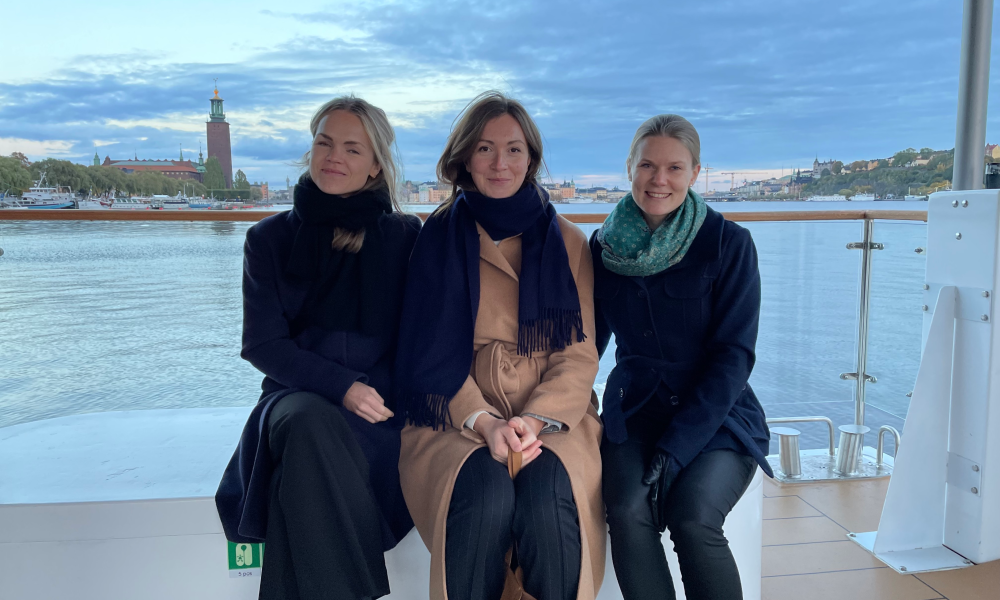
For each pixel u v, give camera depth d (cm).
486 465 112
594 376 133
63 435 162
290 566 109
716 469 117
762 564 170
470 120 135
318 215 132
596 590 119
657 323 135
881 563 170
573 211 211
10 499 124
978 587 158
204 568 126
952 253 170
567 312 132
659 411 136
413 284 135
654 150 125
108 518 124
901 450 172
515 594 115
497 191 134
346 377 124
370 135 134
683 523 109
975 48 179
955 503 175
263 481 114
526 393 134
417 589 127
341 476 110
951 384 173
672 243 131
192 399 200
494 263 135
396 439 130
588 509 114
